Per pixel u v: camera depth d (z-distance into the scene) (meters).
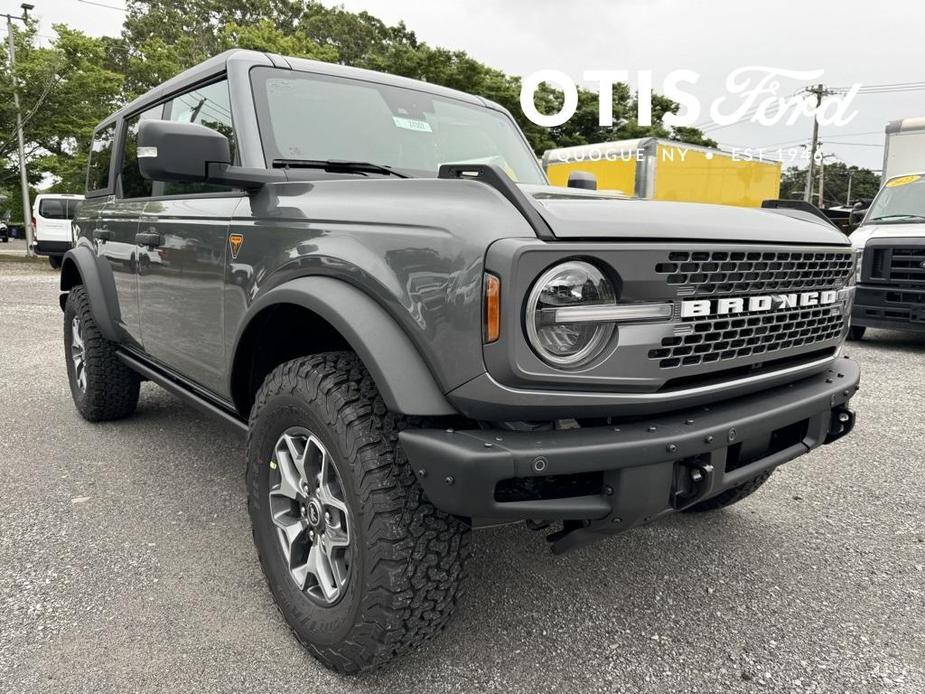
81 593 2.50
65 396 5.23
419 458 1.76
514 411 1.71
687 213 2.04
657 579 2.71
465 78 23.61
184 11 53.69
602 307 1.72
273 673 2.10
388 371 1.79
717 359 1.98
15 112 20.83
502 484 1.82
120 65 46.94
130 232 3.53
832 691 2.07
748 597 2.59
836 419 2.49
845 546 3.02
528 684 2.07
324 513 2.10
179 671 2.09
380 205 1.98
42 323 8.90
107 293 3.91
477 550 2.91
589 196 2.43
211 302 2.70
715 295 1.94
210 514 3.19
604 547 2.96
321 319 2.28
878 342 8.54
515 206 1.73
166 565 2.72
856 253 2.54
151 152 2.18
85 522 3.08
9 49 20.77
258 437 2.29
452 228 1.74
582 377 1.72
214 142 2.26
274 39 29.72
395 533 1.85
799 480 3.79
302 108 2.81
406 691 2.03
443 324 1.73
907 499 3.54
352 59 47.38
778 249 2.05
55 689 1.99
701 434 1.86
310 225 2.16
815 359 2.45
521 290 1.63
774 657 2.23
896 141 10.37
